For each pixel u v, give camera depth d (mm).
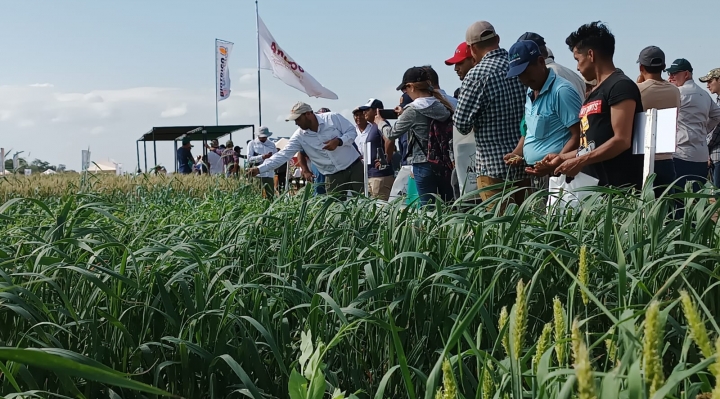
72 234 3736
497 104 6125
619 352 1685
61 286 3197
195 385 2891
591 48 5258
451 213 3730
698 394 1559
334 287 3152
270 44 18953
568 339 1431
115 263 3549
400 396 2855
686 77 7191
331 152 9352
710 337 2277
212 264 3662
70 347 2967
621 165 5180
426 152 7293
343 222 4188
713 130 8281
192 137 28266
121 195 9344
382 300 3002
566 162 5090
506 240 3115
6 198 9094
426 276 3197
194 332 2934
